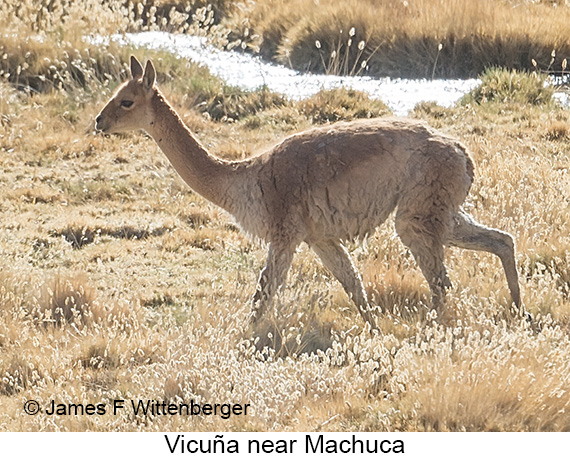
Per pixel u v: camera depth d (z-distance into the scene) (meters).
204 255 40.38
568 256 35.50
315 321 31.98
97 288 36.47
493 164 45.97
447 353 27.27
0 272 35.28
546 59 63.06
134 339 30.83
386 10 66.31
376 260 36.50
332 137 31.03
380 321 31.62
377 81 61.75
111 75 59.12
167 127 33.03
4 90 56.38
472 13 65.00
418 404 25.64
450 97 59.00
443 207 30.61
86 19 67.75
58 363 29.41
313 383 27.09
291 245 31.14
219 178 32.41
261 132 54.16
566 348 27.94
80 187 47.12
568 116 56.25
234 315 30.81
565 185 43.66
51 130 53.50
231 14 74.44
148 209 45.25
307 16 67.00
